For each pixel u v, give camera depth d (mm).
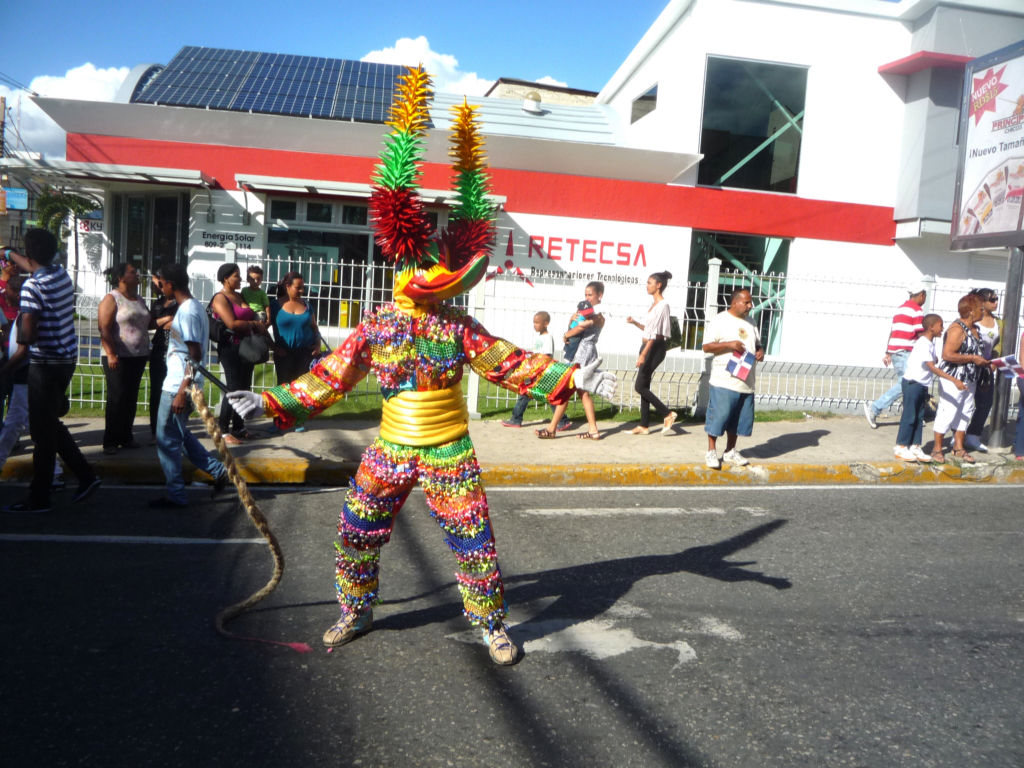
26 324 5418
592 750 2910
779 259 16422
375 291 9664
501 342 3479
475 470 3516
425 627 3967
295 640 3781
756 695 3344
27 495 6258
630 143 16828
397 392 3467
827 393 11102
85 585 4379
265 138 14867
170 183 14484
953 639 3955
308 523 5734
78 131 14602
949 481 7836
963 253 16656
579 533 5648
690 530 5781
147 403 9281
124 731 2953
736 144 16000
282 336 8133
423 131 3482
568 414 10070
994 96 8984
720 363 7391
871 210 16344
